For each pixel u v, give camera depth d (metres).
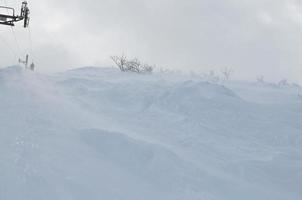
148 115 49.25
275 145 42.88
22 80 55.38
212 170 33.00
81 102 51.66
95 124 40.59
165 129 43.78
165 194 28.17
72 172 27.80
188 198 27.69
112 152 32.78
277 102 63.06
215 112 50.84
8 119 36.44
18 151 29.06
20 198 23.75
